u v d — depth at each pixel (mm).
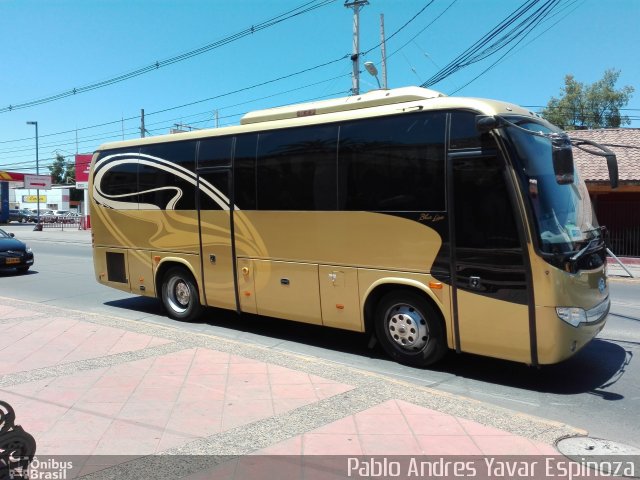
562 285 5164
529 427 4320
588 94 52375
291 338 7750
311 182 6785
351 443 3979
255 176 7352
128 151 9188
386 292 6344
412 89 6379
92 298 11188
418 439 4059
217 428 4223
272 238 7199
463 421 4398
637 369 6285
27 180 48188
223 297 7906
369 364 6480
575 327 5258
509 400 5309
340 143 6520
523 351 5316
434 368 6293
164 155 8562
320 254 6727
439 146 5738
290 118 7340
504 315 5375
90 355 6207
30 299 11086
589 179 19172
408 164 5969
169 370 5648
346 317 6582
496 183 5367
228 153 7664
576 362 6551
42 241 28797
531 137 5668
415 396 4949
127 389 5074
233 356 6176
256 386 5176
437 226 5746
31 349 6461
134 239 9156
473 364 6438
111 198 9477
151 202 8805
